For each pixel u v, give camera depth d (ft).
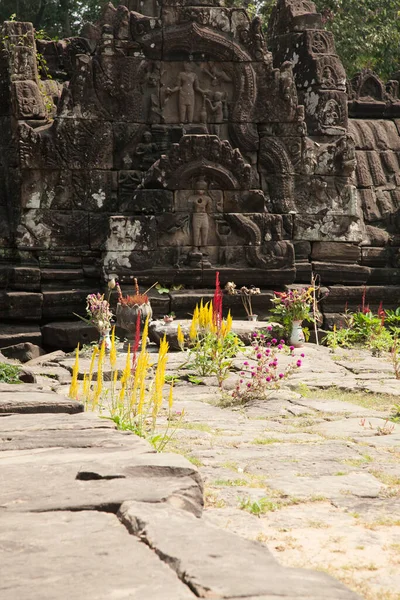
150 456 15.16
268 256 47.55
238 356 38.04
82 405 21.77
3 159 49.73
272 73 50.11
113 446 16.48
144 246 46.09
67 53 56.59
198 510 12.96
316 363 38.19
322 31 55.11
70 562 10.03
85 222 47.62
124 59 48.34
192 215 46.98
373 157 59.06
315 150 51.01
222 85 49.93
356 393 31.81
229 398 30.01
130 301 41.47
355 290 49.90
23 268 45.85
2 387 24.66
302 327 47.03
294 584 9.30
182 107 49.24
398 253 52.70
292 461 20.07
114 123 48.42
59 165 47.37
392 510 16.14
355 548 13.85
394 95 67.41
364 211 56.39
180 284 46.70
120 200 48.32
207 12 49.11
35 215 47.09
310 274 50.31
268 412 27.43
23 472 14.33
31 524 11.59
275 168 50.06
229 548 10.42
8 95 49.57
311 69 54.03
